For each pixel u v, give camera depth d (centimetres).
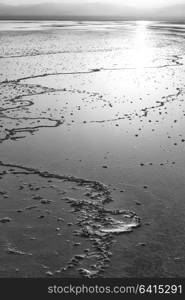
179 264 830
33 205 1072
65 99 2316
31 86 2688
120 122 1853
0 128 1736
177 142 1569
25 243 907
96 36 7500
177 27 12488
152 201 1090
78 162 1357
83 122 1850
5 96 2373
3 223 987
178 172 1278
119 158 1397
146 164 1342
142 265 830
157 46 5666
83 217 1014
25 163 1345
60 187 1173
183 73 3256
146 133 1686
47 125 1797
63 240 918
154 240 912
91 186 1178
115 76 3116
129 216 1015
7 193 1134
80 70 3397
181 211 1036
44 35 7562
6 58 4150
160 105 2177
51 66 3612
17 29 9888
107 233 942
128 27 12188
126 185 1184
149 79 2972
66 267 827
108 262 841
